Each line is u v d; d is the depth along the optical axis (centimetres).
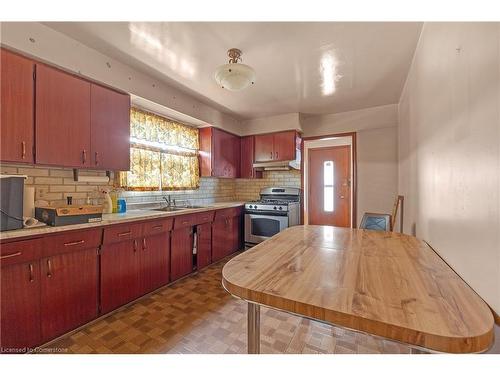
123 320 189
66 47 183
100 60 204
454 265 108
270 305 75
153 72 240
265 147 402
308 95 303
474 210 89
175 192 332
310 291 77
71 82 189
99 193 236
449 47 116
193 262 290
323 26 169
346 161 418
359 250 125
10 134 156
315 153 445
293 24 167
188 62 220
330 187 431
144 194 290
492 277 76
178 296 231
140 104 261
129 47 198
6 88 155
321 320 67
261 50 200
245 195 461
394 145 338
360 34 178
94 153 204
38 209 172
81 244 175
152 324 184
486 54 81
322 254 117
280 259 109
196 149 361
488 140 79
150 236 232
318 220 440
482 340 55
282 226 360
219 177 395
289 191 416
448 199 117
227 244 352
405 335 59
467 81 96
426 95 162
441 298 73
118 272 203
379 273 93
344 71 238
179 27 171
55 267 162
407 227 253
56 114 180
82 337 167
